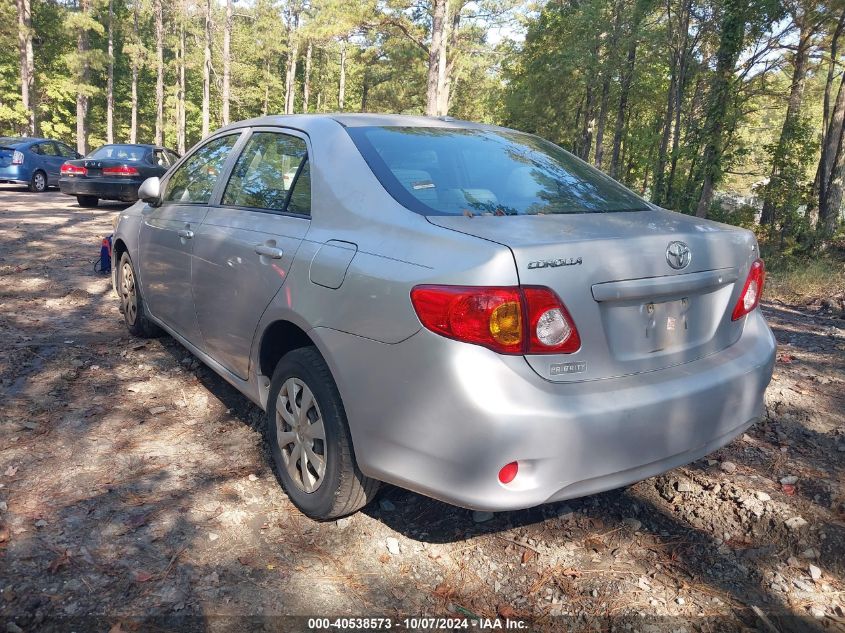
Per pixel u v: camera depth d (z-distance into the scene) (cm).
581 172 333
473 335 213
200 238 365
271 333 306
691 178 1828
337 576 254
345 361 250
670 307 252
